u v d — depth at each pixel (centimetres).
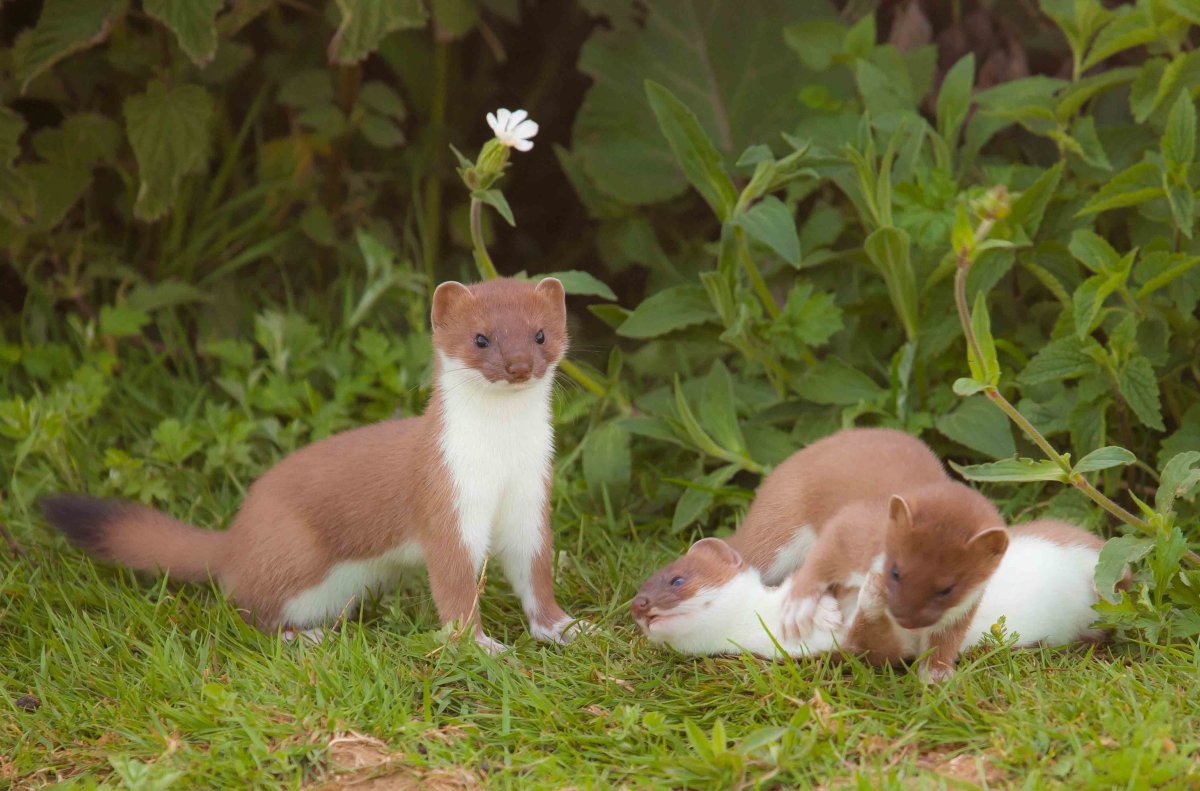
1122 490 835
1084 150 879
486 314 699
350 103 1083
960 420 831
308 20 1128
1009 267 839
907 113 890
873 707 619
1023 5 1047
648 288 1076
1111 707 589
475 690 646
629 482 885
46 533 838
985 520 624
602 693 649
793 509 750
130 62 1023
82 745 611
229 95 1149
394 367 991
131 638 696
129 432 959
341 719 612
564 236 1216
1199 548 750
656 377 1015
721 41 1057
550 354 719
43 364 984
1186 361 841
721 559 695
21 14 1066
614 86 1066
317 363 999
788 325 885
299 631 734
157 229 1091
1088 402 795
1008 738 570
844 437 773
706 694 642
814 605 675
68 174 1015
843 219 961
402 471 730
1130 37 859
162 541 769
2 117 926
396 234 1170
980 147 916
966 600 620
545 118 1216
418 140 1151
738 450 860
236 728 603
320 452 757
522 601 745
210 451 909
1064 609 678
